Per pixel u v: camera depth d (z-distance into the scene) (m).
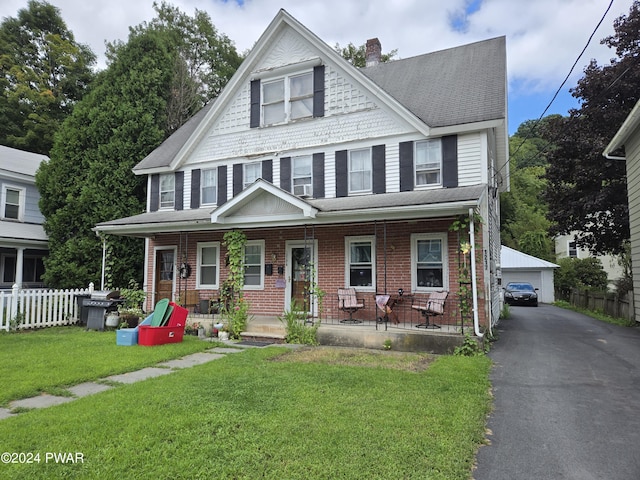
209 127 15.19
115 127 18.33
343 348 9.35
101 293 12.91
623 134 12.59
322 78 13.45
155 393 5.49
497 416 5.03
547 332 12.49
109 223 13.80
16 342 9.46
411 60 15.77
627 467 3.73
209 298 14.10
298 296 12.88
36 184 17.81
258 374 6.61
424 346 9.00
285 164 13.73
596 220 19.02
